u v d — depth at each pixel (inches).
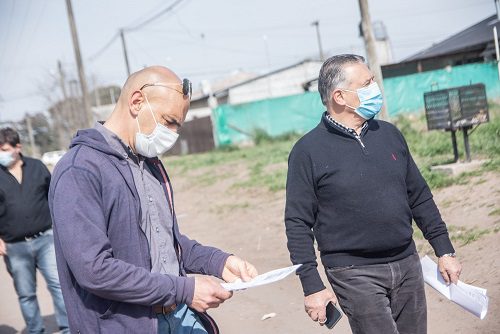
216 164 732.0
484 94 299.3
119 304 85.3
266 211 363.6
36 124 2512.3
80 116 1942.7
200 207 445.7
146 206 91.3
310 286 107.2
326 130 111.0
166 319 94.3
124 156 90.2
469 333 148.0
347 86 108.9
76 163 84.3
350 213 106.5
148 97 89.7
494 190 248.8
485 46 839.7
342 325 174.7
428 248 211.3
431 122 314.5
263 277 90.0
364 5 391.9
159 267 91.4
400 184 109.3
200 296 84.7
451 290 113.1
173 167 844.6
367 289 107.3
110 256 81.8
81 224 80.5
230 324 194.1
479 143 349.1
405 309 112.3
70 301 86.4
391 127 114.8
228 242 311.7
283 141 926.4
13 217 187.6
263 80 1492.4
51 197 84.1
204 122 1112.2
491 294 162.9
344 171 106.6
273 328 183.5
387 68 924.0
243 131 1002.1
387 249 107.0
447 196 264.8
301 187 109.5
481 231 208.2
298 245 108.6
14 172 188.5
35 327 195.0
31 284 194.5
